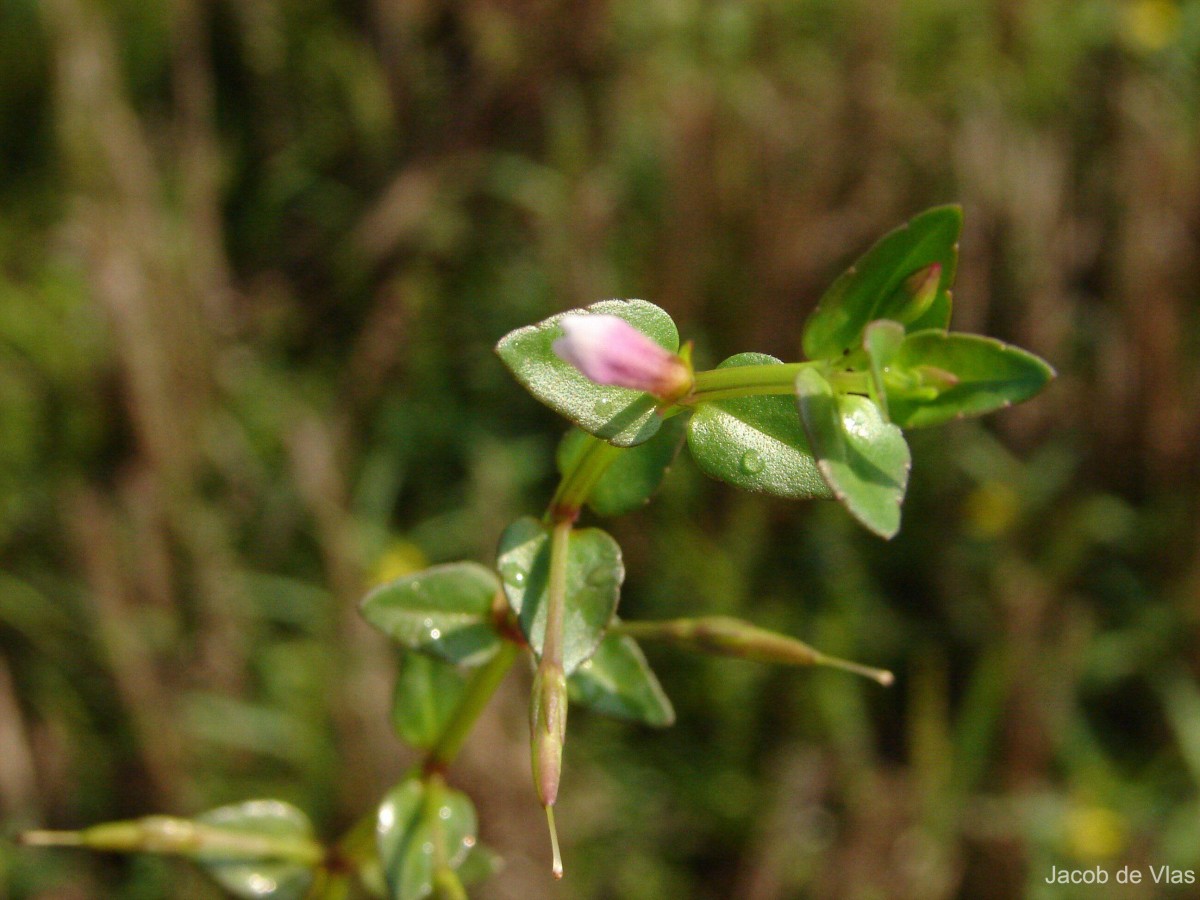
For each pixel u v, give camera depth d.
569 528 0.13
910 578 0.29
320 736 0.25
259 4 0.34
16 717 0.25
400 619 0.13
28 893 0.24
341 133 0.35
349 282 0.33
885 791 0.26
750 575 0.28
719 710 0.27
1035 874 0.25
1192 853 0.26
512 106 0.34
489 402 0.32
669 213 0.31
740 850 0.26
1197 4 0.39
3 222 0.32
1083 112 0.35
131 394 0.27
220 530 0.28
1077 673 0.27
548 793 0.11
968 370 0.12
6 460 0.28
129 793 0.25
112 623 0.25
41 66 0.33
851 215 0.31
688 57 0.35
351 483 0.30
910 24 0.36
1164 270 0.32
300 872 0.15
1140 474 0.30
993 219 0.31
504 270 0.33
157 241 0.30
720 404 0.12
